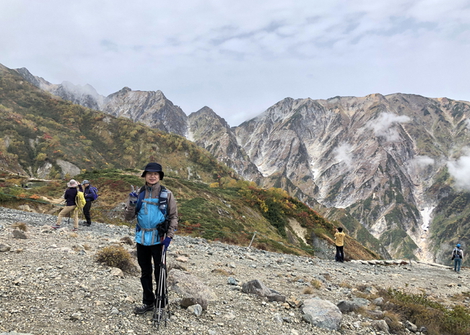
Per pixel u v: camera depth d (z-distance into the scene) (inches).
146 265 190.1
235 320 213.2
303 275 457.1
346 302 291.4
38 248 320.8
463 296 517.3
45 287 204.1
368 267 809.5
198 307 211.2
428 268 960.9
